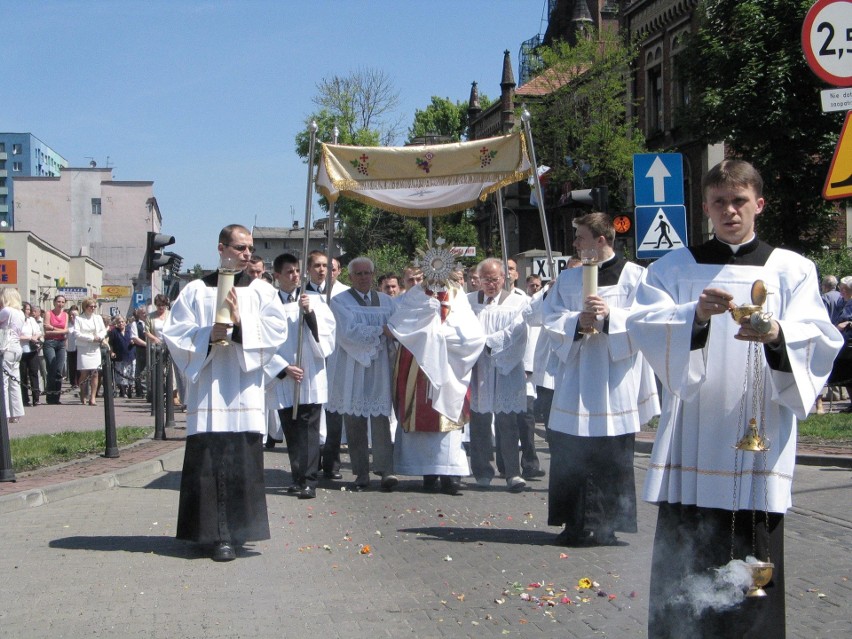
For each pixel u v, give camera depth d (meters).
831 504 8.80
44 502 9.10
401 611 5.77
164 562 6.93
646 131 34.81
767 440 4.02
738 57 24.14
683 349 3.99
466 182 10.67
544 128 36.50
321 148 10.66
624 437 7.42
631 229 13.54
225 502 6.98
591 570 6.67
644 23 34.72
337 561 6.98
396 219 49.75
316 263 10.67
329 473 10.82
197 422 6.91
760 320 3.79
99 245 78.00
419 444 9.90
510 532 7.95
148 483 10.30
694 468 4.17
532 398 10.87
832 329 4.00
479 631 5.38
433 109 81.00
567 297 7.57
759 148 24.25
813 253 25.17
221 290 6.69
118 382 23.30
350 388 10.16
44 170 152.38
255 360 6.88
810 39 8.16
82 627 5.48
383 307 10.48
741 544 4.11
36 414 18.39
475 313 10.84
